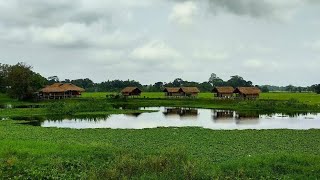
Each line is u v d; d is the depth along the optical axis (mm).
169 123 58656
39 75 127750
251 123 58750
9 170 19484
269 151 28734
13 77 112375
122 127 52469
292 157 22625
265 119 66500
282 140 35438
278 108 88062
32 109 78250
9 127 46625
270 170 20344
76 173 19750
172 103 109875
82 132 41875
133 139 36000
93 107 82125
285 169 20516
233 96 135125
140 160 20844
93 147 26469
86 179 18500
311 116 73750
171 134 40156
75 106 78938
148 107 102000
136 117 70562
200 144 32531
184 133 41125
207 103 107500
